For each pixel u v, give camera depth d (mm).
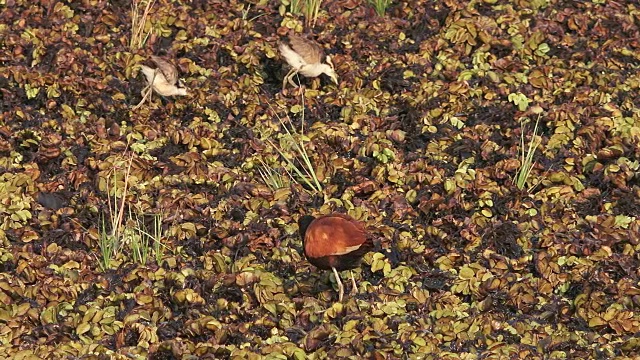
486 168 15797
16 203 14875
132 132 16594
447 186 15312
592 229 14773
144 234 14500
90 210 14891
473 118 17125
